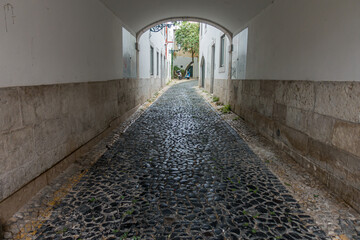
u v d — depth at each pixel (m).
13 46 2.59
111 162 4.25
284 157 4.50
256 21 6.57
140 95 10.70
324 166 3.37
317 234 2.43
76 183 3.44
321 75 3.46
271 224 2.57
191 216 2.70
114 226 2.52
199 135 6.14
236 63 8.80
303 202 2.98
